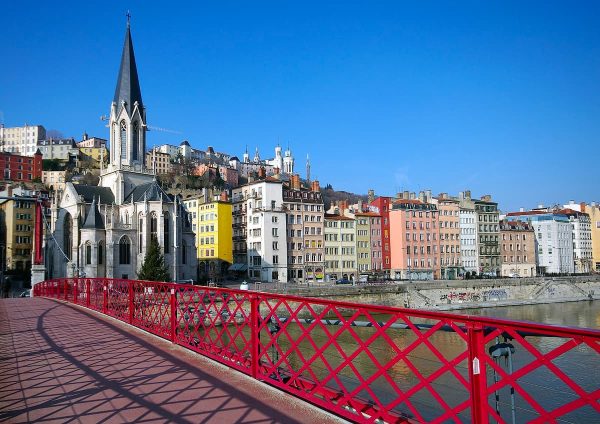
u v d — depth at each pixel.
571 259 164.75
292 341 11.05
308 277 109.88
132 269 83.56
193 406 10.37
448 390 22.67
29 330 22.03
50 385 12.35
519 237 147.38
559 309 86.94
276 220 106.19
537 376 24.62
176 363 14.41
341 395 9.64
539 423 6.53
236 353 13.44
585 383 23.05
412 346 8.17
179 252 88.06
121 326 22.27
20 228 121.50
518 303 97.00
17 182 164.75
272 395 11.04
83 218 86.25
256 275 106.06
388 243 123.88
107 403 10.74
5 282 100.56
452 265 129.62
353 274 116.38
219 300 15.12
